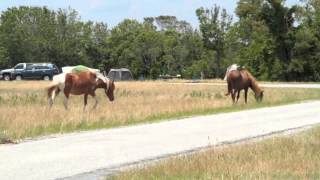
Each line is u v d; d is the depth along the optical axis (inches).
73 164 489.7
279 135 666.8
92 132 735.1
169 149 578.2
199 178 396.8
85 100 1018.7
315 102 1310.3
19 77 2701.8
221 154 485.1
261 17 3326.8
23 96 1306.6
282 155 478.3
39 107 986.1
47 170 460.8
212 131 741.3
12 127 717.9
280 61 3270.2
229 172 409.7
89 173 447.8
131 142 635.5
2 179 422.9
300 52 3250.5
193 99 1227.9
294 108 1130.0
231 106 1119.0
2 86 1903.3
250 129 760.3
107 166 479.2
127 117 868.6
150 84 2162.9
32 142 638.5
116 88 1745.8
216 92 1569.9
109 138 673.0
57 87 1005.2
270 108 1126.4
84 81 1010.1
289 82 3038.9
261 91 1234.6
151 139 661.3
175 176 404.8
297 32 3238.2
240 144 572.4
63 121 782.5
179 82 2576.3
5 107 983.0
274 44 3280.0
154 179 397.7
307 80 3270.2
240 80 1202.6
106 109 973.2
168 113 951.0
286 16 3287.4
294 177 398.0
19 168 469.7
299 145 536.7
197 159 461.1
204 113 1000.2
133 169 439.2
